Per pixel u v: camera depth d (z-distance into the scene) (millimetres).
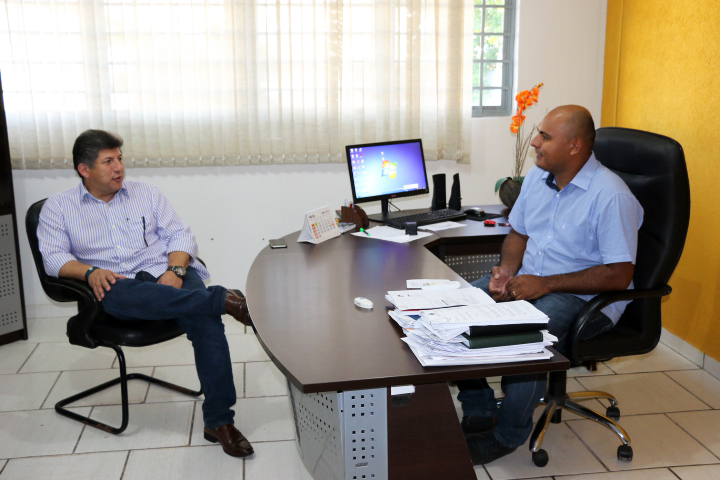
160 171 3578
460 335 1486
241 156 3572
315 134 3600
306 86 3541
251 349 3252
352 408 1555
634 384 2812
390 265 2270
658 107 3234
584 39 3797
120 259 2553
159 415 2578
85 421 2490
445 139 3709
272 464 2244
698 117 2928
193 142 3514
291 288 2006
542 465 2203
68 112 3365
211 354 2289
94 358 3121
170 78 3438
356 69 3551
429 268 2219
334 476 1691
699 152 2932
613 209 2131
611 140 2367
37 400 2688
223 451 2320
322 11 3465
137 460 2260
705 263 2926
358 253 2457
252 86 3477
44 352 3186
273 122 3551
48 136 3383
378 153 3094
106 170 2441
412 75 3578
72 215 2492
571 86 3850
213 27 3393
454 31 3547
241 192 3680
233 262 3768
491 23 3809
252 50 3432
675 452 2279
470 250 2996
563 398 2346
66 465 2223
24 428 2463
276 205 3729
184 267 2562
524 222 2531
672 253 2107
